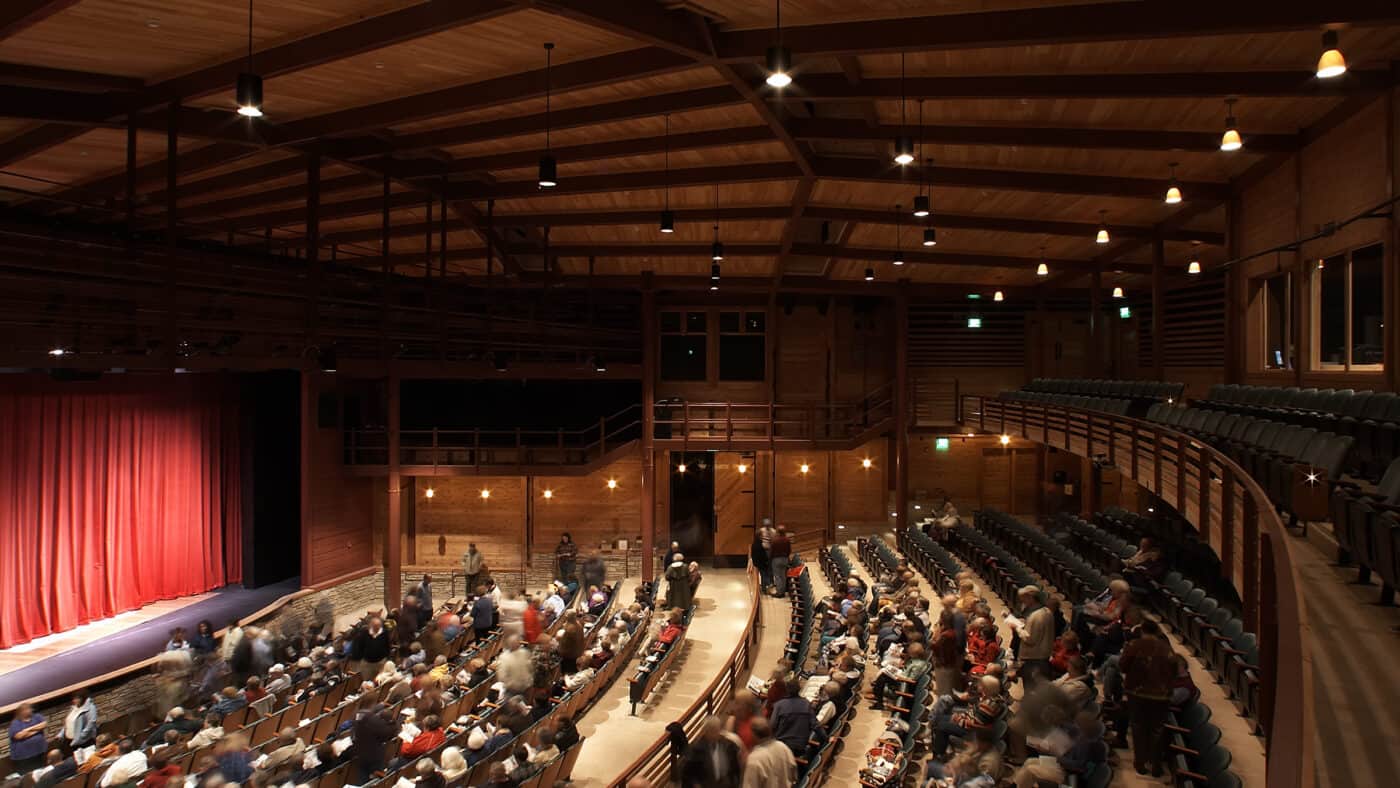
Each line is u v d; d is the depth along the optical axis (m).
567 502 26.25
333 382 23.19
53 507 17.89
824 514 27.42
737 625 20.33
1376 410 10.30
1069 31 9.02
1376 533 6.80
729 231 20.95
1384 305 11.38
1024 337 28.22
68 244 11.66
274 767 10.29
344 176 16.22
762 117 12.48
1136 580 13.02
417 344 22.00
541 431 24.83
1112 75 11.11
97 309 13.52
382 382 25.34
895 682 12.38
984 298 28.09
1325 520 8.69
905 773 9.91
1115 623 10.71
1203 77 11.07
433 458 24.08
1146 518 18.80
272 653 15.90
